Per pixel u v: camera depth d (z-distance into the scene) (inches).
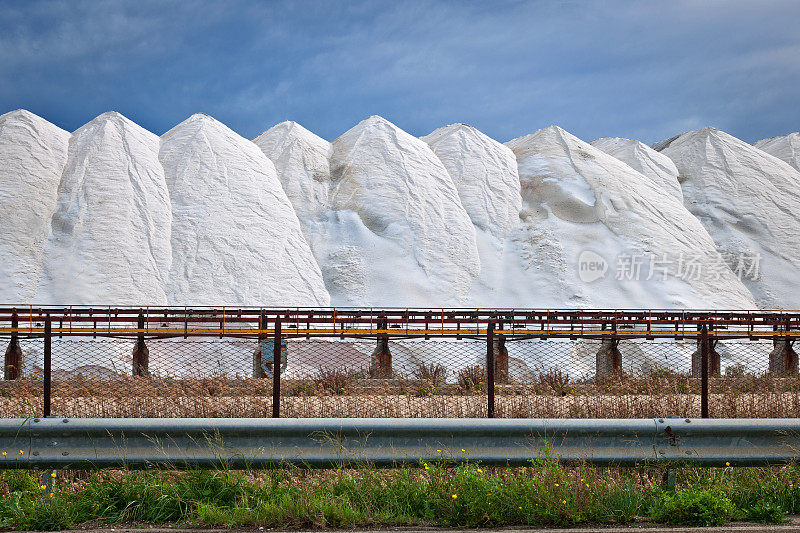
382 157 1952.5
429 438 227.0
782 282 1860.2
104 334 378.0
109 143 1734.7
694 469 241.1
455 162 2030.0
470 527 204.5
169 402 384.8
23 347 740.0
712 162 2294.5
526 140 2295.8
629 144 2422.5
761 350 955.3
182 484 217.0
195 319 348.2
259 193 1736.0
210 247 1560.0
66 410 368.8
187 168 1745.8
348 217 1791.3
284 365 555.8
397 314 687.7
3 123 1726.1
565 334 428.1
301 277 1577.3
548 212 1863.9
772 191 2187.5
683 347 876.0
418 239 1732.3
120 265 1450.5
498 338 687.1
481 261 1738.4
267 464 223.0
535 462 226.7
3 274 1380.4
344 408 383.6
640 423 230.8
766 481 233.0
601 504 213.8
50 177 1624.0
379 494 218.8
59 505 205.9
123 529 200.2
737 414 379.2
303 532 198.8
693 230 1911.9
